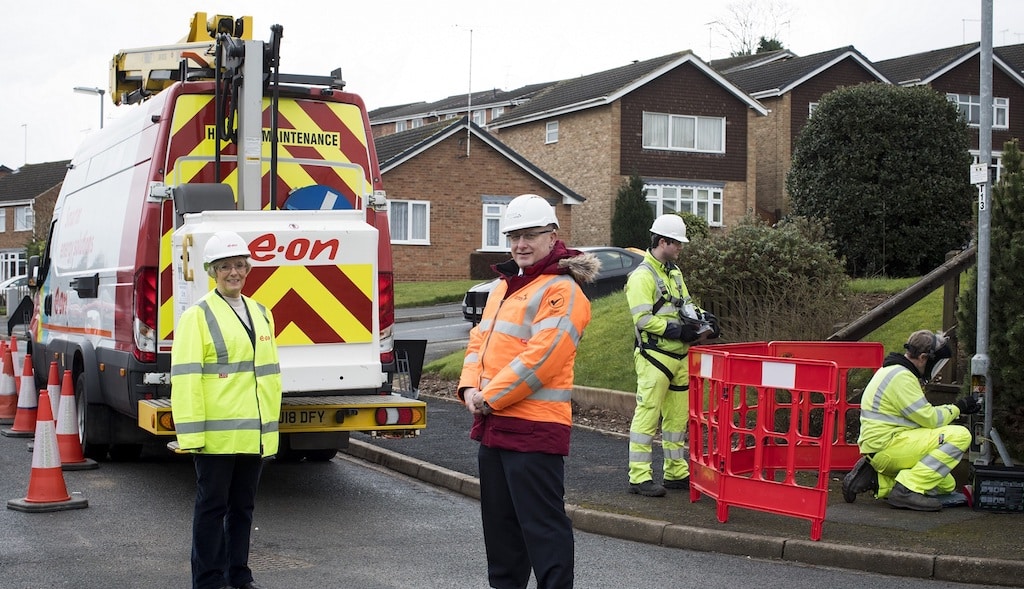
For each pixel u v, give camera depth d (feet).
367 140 30.66
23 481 30.96
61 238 39.45
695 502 26.96
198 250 25.88
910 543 22.65
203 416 19.02
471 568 21.97
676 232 27.68
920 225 60.03
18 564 21.97
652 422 27.84
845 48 130.82
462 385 17.66
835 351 30.07
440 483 31.24
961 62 135.54
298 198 29.81
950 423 29.07
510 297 17.43
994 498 25.66
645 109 121.70
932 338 26.55
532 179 116.98
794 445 24.02
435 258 112.98
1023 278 26.76
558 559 16.75
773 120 132.05
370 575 21.35
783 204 130.72
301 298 26.86
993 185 28.14
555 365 16.66
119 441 33.14
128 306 28.89
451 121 118.01
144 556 22.71
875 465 26.73
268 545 23.84
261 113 28.63
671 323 27.53
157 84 37.52
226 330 19.36
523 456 16.80
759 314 37.99
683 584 20.92
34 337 43.73
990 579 20.94
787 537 23.25
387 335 29.68
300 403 27.50
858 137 60.34
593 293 71.05
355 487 31.01
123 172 31.42
